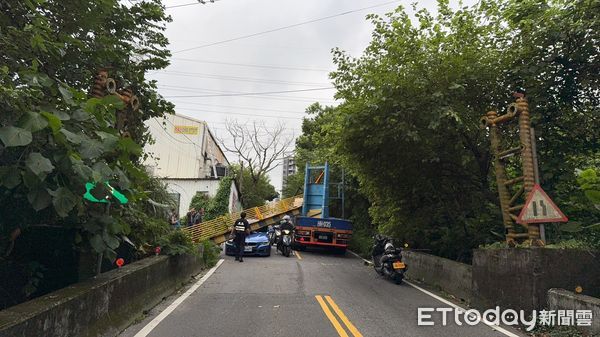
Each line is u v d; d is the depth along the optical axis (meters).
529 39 9.38
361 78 11.91
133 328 6.50
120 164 5.79
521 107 8.48
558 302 6.46
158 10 9.36
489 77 10.50
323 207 23.41
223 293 9.53
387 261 11.70
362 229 24.59
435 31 11.04
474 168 12.39
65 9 6.24
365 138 11.91
